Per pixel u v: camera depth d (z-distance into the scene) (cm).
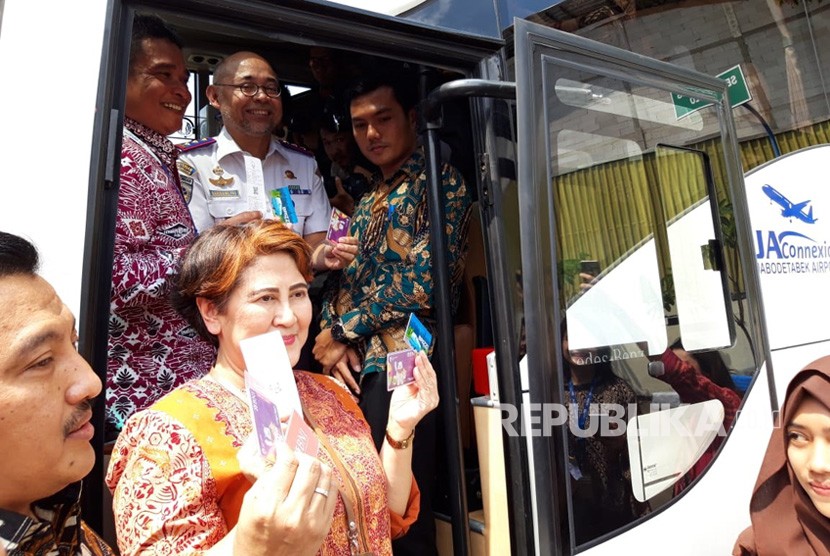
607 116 198
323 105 316
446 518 227
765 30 269
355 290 235
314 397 162
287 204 214
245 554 105
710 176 227
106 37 145
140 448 128
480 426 202
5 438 90
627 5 239
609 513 185
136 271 173
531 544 183
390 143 241
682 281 214
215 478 127
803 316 261
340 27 177
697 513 204
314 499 107
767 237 255
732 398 219
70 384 97
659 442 200
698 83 227
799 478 156
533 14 221
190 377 183
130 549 121
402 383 170
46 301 97
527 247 172
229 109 235
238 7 161
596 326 189
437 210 197
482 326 247
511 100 192
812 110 279
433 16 205
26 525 93
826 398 149
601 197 194
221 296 147
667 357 205
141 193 182
